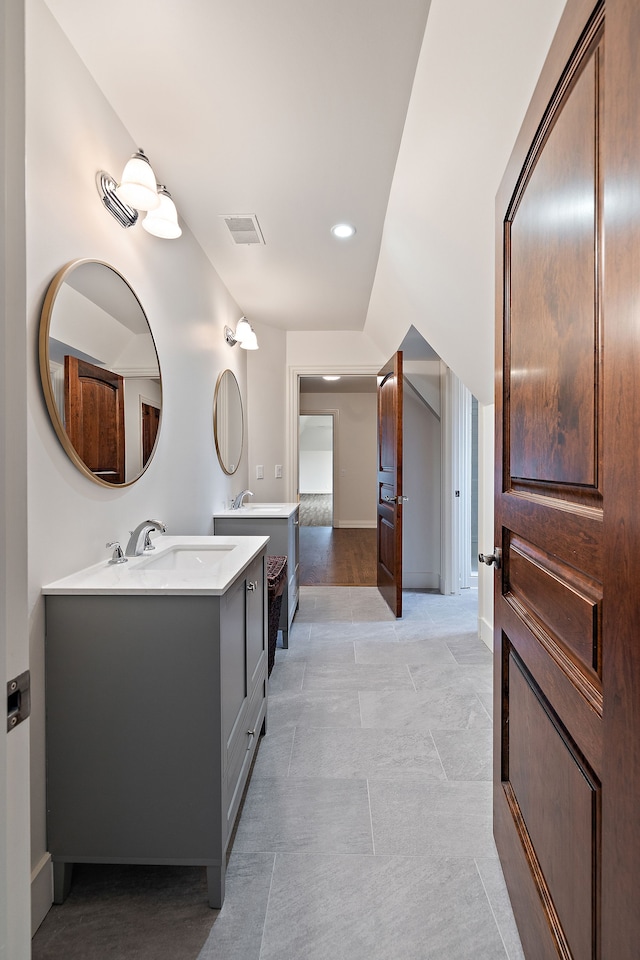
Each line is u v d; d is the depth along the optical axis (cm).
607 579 65
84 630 129
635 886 57
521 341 112
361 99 168
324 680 256
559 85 85
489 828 152
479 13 120
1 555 51
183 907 126
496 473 135
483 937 117
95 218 162
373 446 887
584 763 76
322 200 234
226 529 312
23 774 53
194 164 206
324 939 117
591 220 74
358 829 152
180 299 249
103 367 166
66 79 144
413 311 301
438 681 254
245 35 142
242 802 164
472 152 162
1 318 50
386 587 404
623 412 61
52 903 128
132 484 192
